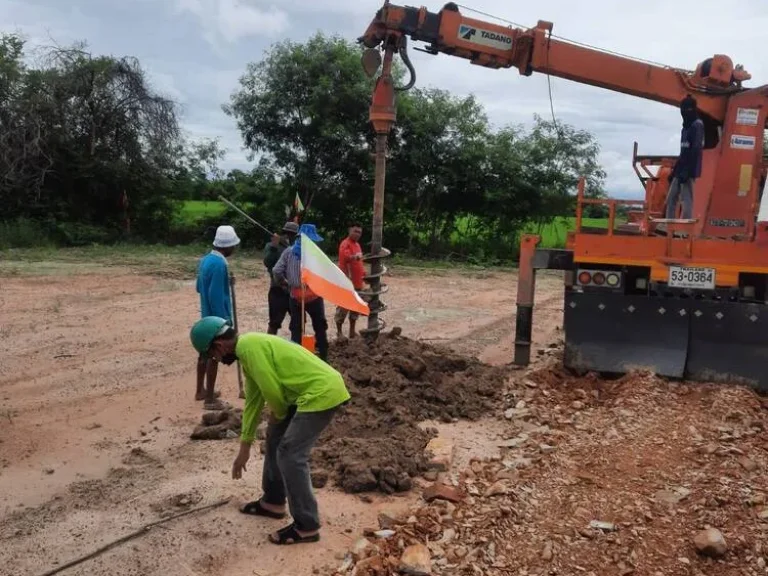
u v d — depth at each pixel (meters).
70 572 4.30
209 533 4.78
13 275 16.98
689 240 8.08
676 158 10.41
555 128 24.28
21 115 25.08
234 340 4.54
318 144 25.84
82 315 12.56
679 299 8.13
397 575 4.34
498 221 26.98
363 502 5.29
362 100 25.12
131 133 26.66
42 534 4.76
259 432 6.66
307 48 25.95
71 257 21.17
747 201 8.74
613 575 4.50
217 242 7.33
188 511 5.07
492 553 4.64
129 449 6.32
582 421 7.12
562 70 9.37
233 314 7.60
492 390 7.84
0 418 7.10
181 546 4.61
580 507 5.26
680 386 7.90
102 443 6.45
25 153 24.91
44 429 6.80
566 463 6.09
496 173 25.88
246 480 5.62
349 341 9.18
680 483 5.70
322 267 5.68
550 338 11.65
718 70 8.91
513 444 6.50
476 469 5.87
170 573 4.32
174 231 27.89
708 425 6.91
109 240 26.25
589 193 26.31
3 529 4.82
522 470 5.91
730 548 4.75
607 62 9.33
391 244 26.95
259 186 27.11
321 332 8.51
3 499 5.28
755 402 7.48
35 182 25.42
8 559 4.44
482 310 14.49
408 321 13.06
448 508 5.11
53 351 9.94
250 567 4.41
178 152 27.84
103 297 14.52
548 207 26.30
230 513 5.07
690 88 9.14
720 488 5.55
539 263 8.88
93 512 5.09
